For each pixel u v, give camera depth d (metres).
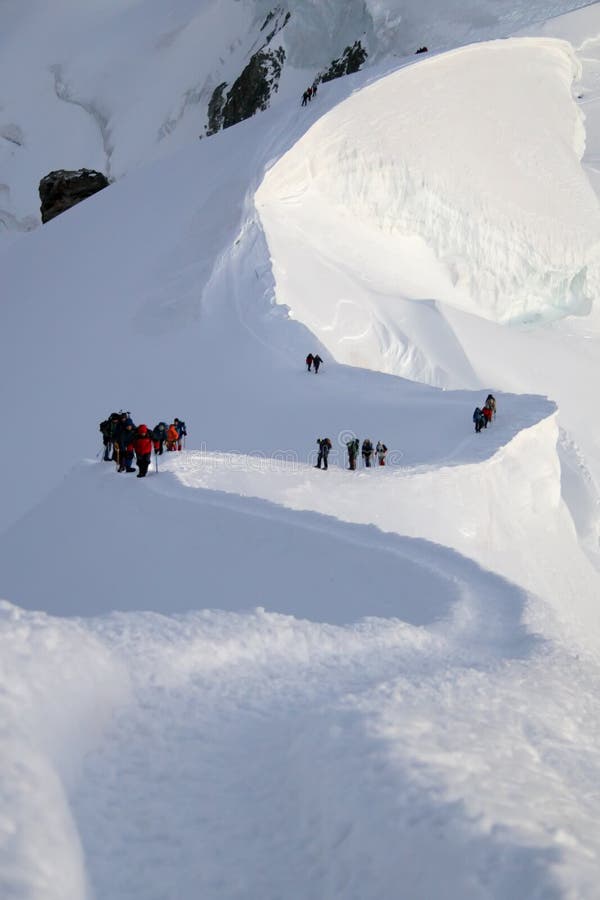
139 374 47.72
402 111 75.75
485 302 76.81
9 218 185.75
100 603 14.51
